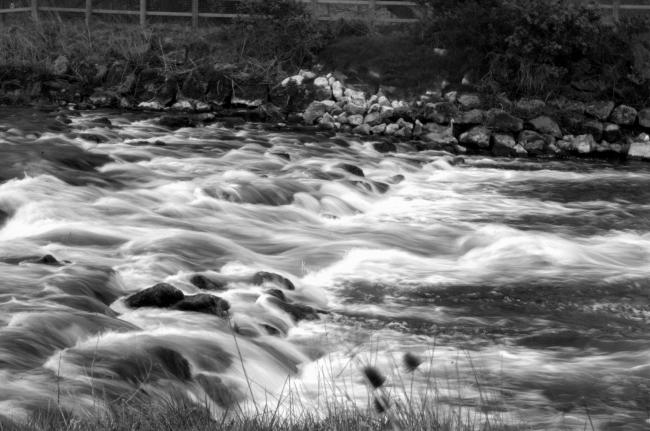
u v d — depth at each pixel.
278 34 32.59
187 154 22.61
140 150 22.22
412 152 26.36
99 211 15.84
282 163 22.34
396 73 30.75
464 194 21.28
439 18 31.47
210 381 8.67
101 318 9.65
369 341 10.69
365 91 30.66
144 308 10.49
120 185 18.30
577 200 20.95
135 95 31.72
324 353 10.20
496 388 9.22
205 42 33.47
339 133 28.72
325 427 6.87
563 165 26.03
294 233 15.91
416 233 16.53
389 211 19.02
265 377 9.21
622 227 18.11
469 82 30.11
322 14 35.00
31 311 9.62
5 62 32.59
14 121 25.62
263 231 15.88
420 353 10.32
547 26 29.56
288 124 29.59
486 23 30.50
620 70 29.94
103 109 30.81
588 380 9.55
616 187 22.64
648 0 33.09
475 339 11.02
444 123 28.62
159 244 13.80
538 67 29.53
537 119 28.27
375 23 33.88
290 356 9.93
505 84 29.88
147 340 9.19
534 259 14.89
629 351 10.66
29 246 13.29
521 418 8.40
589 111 28.77
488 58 30.44
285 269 13.66
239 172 20.39
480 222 18.23
